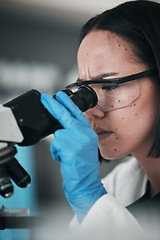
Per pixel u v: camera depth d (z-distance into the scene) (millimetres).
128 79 848
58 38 3793
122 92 864
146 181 1225
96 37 896
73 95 831
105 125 901
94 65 874
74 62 3850
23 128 680
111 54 863
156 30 895
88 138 743
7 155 658
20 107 701
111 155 927
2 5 3500
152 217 1024
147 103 878
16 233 717
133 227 699
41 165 3010
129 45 869
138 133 892
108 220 697
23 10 3604
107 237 662
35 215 738
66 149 732
